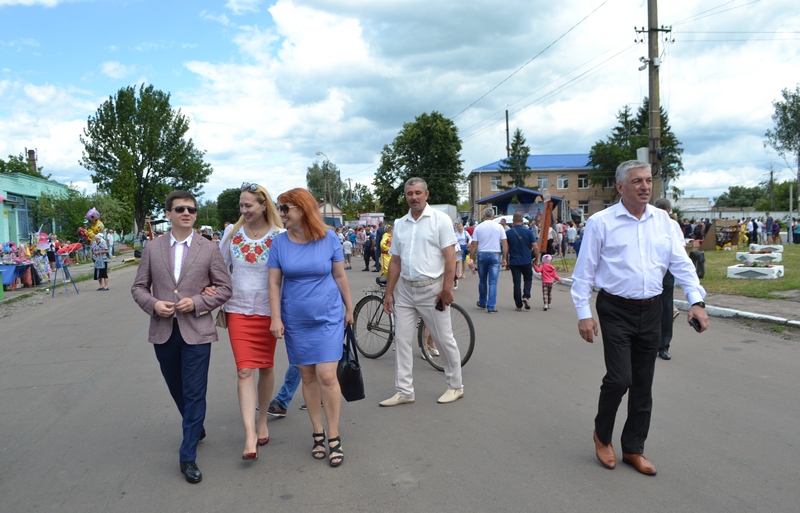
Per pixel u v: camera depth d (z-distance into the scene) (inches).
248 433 154.7
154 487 141.9
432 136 2218.3
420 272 200.5
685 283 139.2
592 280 145.6
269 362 164.1
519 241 407.5
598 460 151.7
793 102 1855.3
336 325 157.2
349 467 151.4
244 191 162.4
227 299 151.9
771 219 1205.1
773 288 444.8
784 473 141.4
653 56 631.2
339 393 156.9
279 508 129.5
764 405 193.8
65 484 144.4
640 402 144.9
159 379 245.0
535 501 129.6
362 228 1391.5
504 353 277.0
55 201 1266.0
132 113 2052.2
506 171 2326.5
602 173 2209.6
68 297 564.7
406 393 205.3
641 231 139.6
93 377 250.7
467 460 153.9
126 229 1779.0
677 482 137.9
